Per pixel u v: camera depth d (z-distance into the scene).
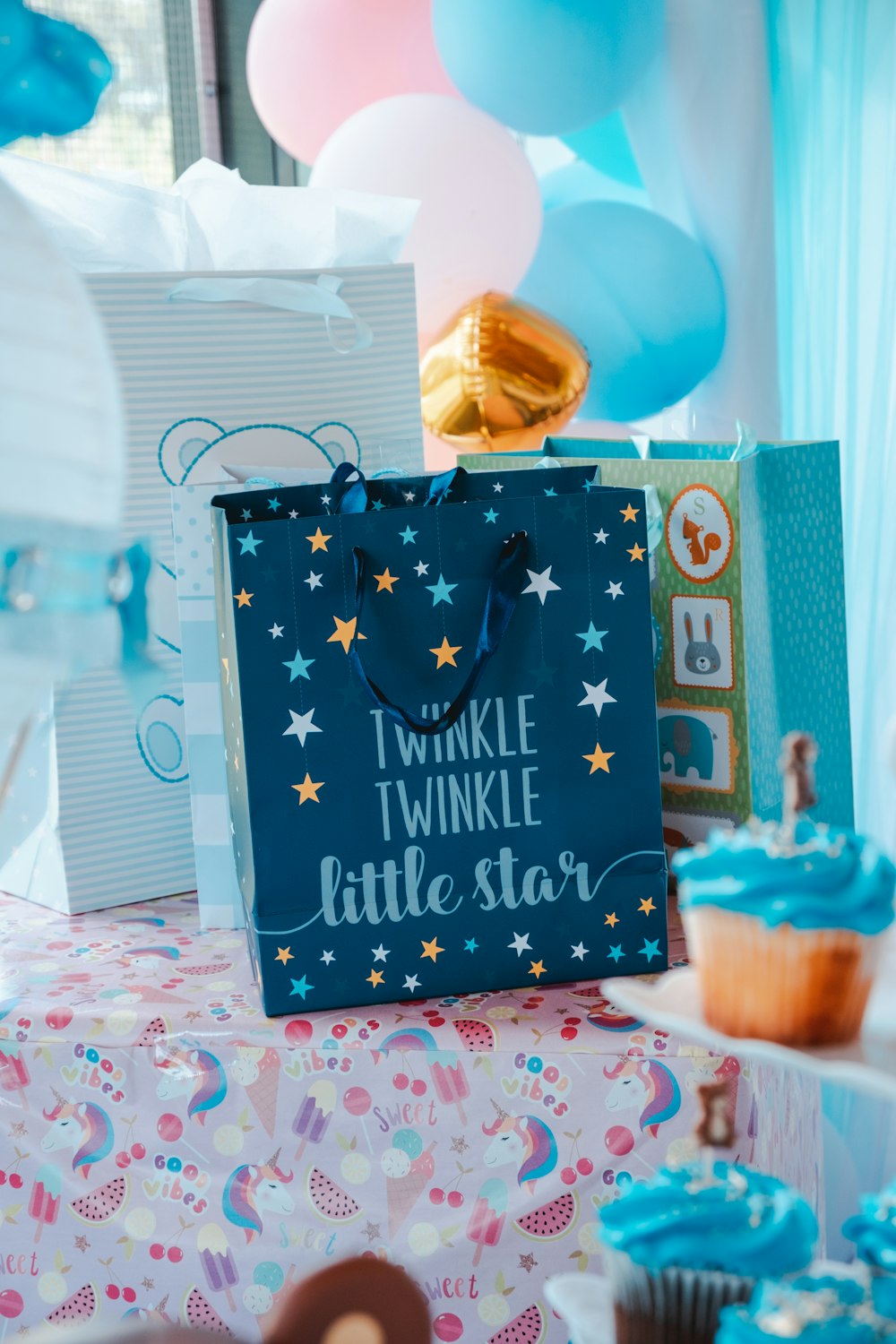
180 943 1.04
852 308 1.60
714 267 1.64
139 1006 0.90
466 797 0.88
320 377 1.14
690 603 1.06
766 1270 0.55
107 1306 0.92
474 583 0.87
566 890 0.91
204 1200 0.89
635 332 1.59
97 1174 0.91
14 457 0.43
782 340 1.68
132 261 1.17
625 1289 0.58
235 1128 0.88
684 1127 0.84
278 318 1.12
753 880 0.53
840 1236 1.50
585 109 1.59
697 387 1.72
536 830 0.90
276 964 0.87
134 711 1.10
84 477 0.45
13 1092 0.90
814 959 0.53
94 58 0.65
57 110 0.65
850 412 1.61
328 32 1.67
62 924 1.09
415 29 1.67
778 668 1.11
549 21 1.51
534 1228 0.86
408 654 0.86
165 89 2.17
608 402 1.67
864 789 1.62
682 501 1.05
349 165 1.53
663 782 1.10
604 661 0.89
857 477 1.62
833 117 1.60
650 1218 0.58
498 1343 0.88
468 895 0.89
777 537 1.10
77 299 0.46
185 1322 0.91
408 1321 0.44
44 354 0.44
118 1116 0.90
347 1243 0.88
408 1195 0.87
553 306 1.61
